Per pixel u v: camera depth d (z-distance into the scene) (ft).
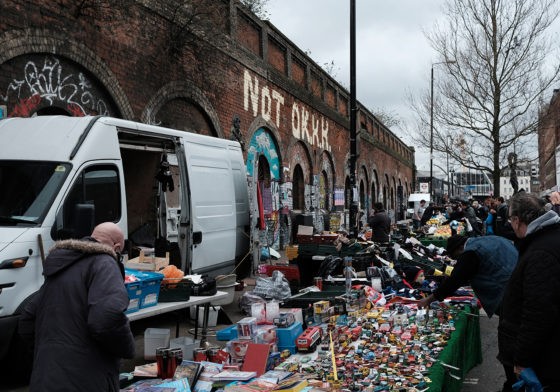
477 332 23.39
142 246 34.32
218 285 28.71
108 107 36.06
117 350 10.69
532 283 11.36
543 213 12.09
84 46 33.14
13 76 28.53
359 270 30.94
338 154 102.42
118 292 10.75
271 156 67.05
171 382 13.80
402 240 42.29
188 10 43.68
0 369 20.92
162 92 41.42
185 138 31.48
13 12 28.09
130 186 35.68
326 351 16.52
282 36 70.28
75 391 10.40
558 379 11.28
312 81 86.38
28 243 20.25
